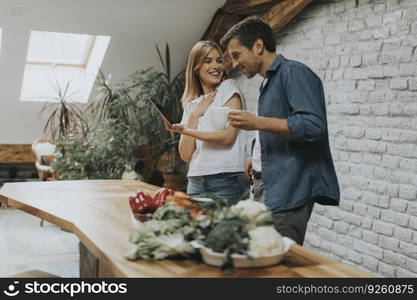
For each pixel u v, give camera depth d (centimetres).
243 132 275
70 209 239
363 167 405
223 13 568
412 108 360
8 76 606
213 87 288
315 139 211
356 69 412
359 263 410
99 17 547
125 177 589
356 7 412
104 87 628
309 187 223
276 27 495
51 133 675
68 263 450
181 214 165
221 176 271
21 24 532
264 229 153
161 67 645
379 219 389
